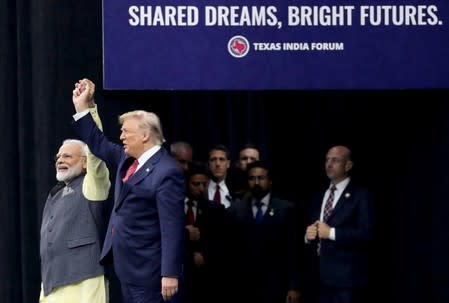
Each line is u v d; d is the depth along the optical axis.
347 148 14.35
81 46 13.45
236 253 14.39
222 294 14.37
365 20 13.09
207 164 15.56
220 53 13.11
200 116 16.12
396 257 15.02
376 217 15.06
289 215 14.45
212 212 14.34
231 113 16.11
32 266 13.60
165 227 11.46
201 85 13.11
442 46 13.11
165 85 13.12
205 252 14.31
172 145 14.48
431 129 14.15
